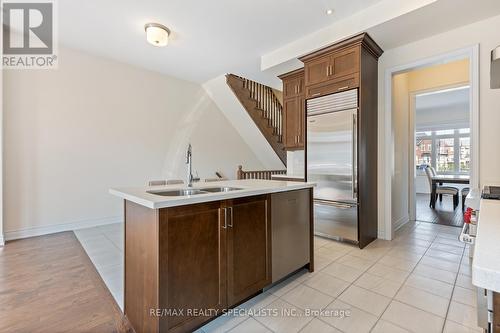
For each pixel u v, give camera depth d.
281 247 2.15
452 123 7.64
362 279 2.28
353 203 3.10
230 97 5.29
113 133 4.27
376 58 3.40
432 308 1.82
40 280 2.28
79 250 3.03
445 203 6.39
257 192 1.90
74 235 3.61
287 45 3.65
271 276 2.05
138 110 4.56
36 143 3.57
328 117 3.31
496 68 1.29
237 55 3.99
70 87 3.83
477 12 2.48
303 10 2.81
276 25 3.12
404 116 4.27
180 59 4.16
